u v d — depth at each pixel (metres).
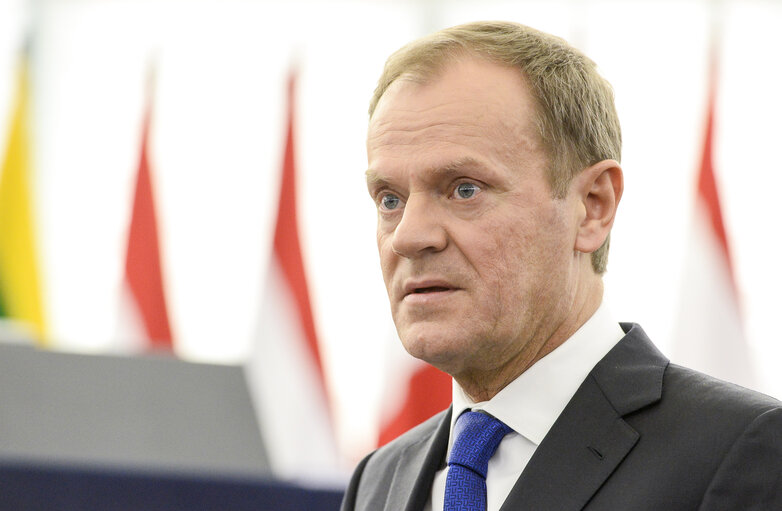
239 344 15.47
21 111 15.72
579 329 3.98
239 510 6.75
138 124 16.59
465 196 3.74
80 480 6.67
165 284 14.77
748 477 3.33
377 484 4.46
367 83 16.36
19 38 16.61
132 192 15.14
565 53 4.04
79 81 16.69
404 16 16.62
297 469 13.70
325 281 15.49
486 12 16.47
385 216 3.91
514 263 3.74
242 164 16.20
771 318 15.10
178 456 7.46
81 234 16.16
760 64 15.94
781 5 16.08
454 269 3.71
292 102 15.60
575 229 3.95
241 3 16.78
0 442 7.28
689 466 3.42
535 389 3.88
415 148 3.76
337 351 15.27
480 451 3.85
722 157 15.61
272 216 14.88
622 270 15.12
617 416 3.69
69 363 7.67
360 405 15.14
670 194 15.43
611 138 4.10
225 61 16.62
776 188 15.54
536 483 3.59
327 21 16.67
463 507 3.75
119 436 7.44
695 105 15.82
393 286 3.84
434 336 3.73
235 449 7.58
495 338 3.76
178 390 7.71
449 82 3.82
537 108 3.85
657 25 16.12
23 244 15.32
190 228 15.85
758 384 14.61
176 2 16.80
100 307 15.91
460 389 4.15
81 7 16.88
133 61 16.78
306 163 15.91
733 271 13.88
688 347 13.80
